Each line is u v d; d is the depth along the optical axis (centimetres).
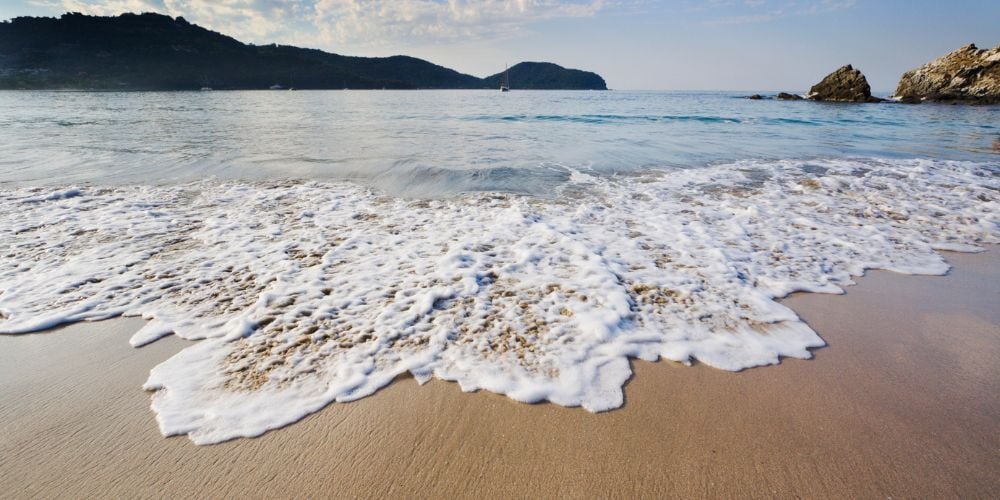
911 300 373
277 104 4275
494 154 1096
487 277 405
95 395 251
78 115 2472
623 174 874
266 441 218
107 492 191
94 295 366
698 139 1442
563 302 360
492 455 210
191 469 202
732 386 262
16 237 495
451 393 253
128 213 593
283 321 328
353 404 244
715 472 201
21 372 271
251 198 684
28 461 206
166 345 299
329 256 452
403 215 603
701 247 488
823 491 192
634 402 248
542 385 261
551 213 614
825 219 594
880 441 219
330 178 824
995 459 209
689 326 328
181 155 1040
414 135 1541
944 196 707
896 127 1916
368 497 188
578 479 197
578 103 4703
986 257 468
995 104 3609
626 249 480
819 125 2042
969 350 300
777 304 363
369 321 328
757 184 794
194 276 405
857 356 293
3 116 2342
